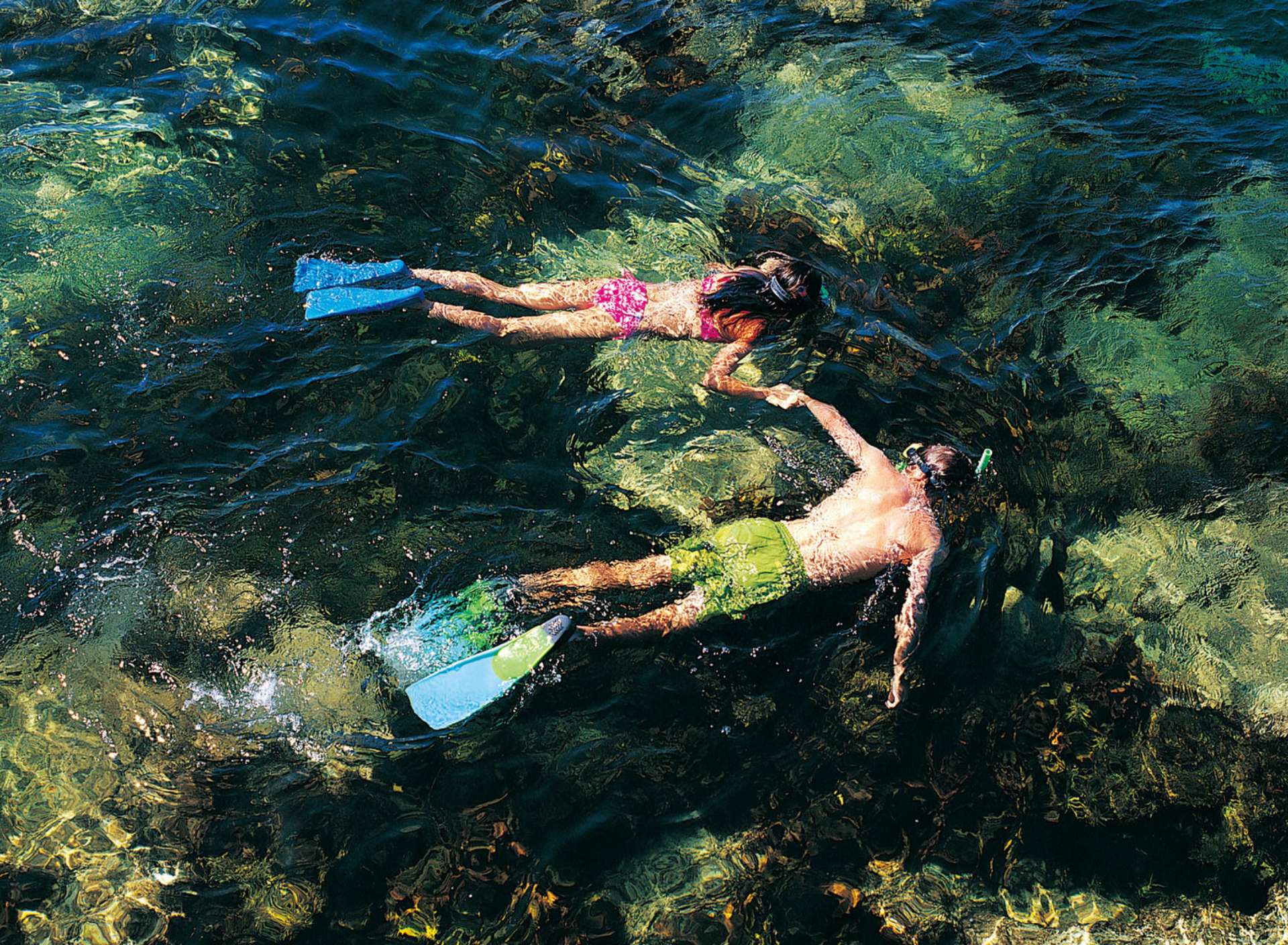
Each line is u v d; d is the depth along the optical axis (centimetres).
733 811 429
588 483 523
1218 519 564
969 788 450
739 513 519
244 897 376
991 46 876
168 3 780
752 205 698
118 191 618
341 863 387
